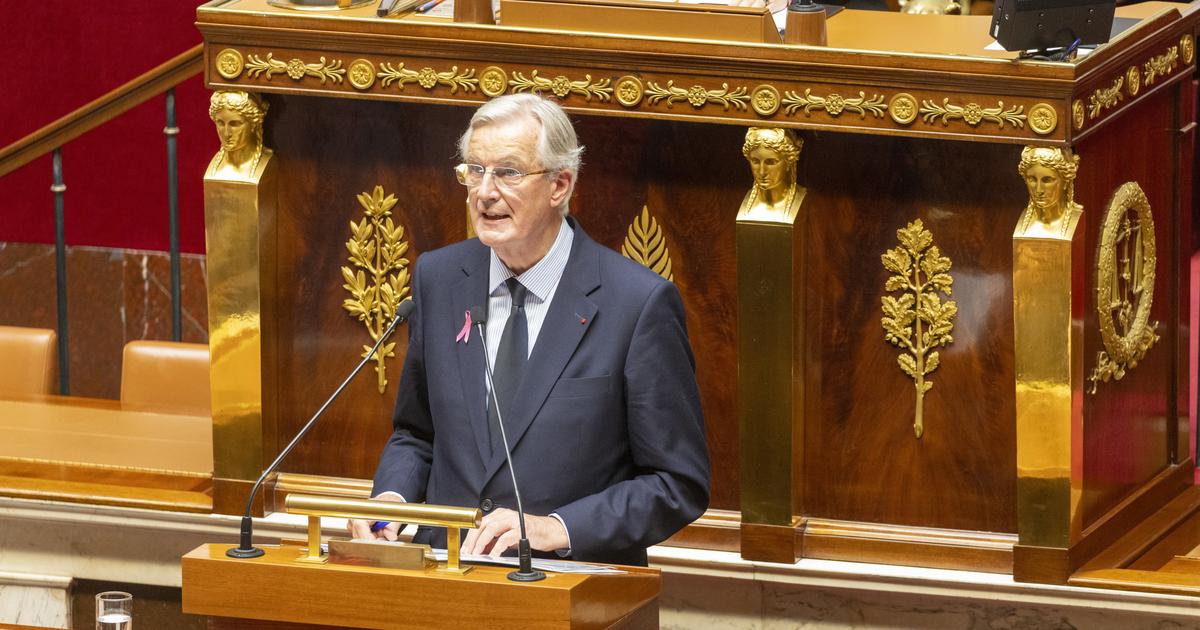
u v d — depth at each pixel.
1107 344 14.72
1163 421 16.33
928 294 14.38
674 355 12.39
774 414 14.52
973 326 14.31
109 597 11.91
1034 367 13.80
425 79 14.88
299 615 10.72
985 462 14.48
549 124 11.99
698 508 12.44
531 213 12.02
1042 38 13.26
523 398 12.39
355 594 10.59
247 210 15.48
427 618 10.49
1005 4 13.14
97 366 26.11
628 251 15.06
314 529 10.79
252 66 15.28
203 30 15.27
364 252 15.70
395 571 10.58
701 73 14.21
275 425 16.11
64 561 16.98
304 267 15.88
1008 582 14.28
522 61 14.62
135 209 25.66
